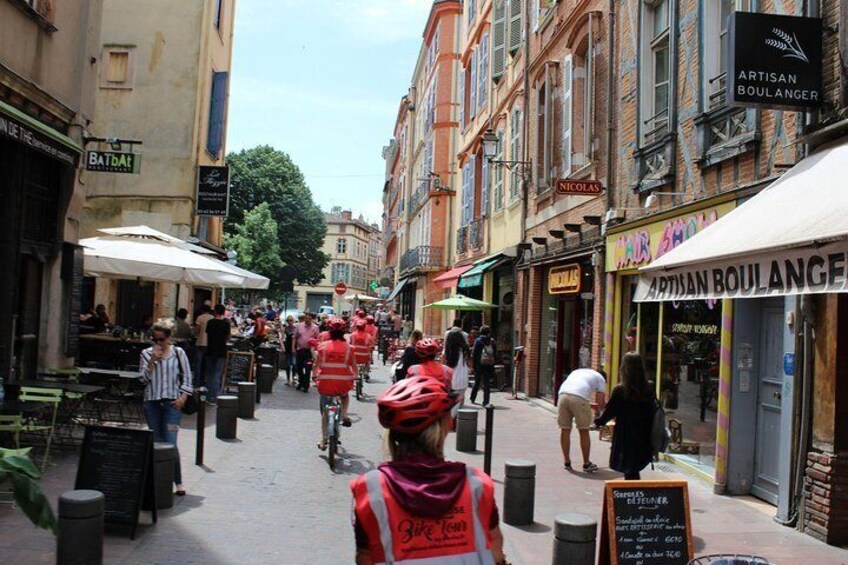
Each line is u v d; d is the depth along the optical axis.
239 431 11.66
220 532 6.54
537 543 6.55
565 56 15.57
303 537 6.54
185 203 21.17
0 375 9.48
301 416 13.70
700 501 8.03
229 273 14.20
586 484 8.89
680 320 10.13
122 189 21.16
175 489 7.69
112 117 21.28
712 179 9.09
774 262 4.88
